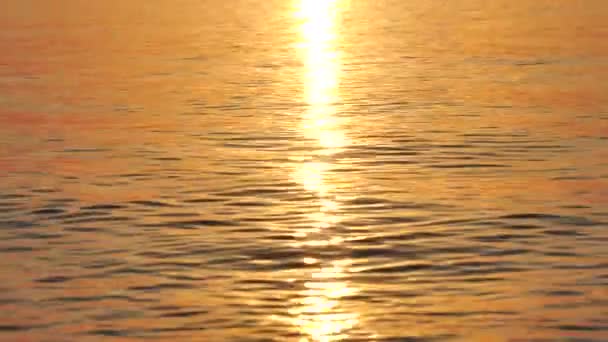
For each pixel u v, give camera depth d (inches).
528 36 4655.5
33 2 6786.4
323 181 2057.1
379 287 1440.7
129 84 3371.1
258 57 4114.2
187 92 3203.7
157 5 6712.6
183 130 2596.0
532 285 1438.2
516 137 2444.6
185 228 1744.6
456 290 1423.5
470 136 2465.6
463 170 2134.6
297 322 1318.9
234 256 1583.4
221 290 1434.5
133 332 1288.1
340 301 1386.6
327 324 1310.3
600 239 1647.4
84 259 1583.4
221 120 2726.4
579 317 1318.9
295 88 3280.0
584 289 1418.6
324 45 4549.7
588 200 1879.9
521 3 6560.0
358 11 6412.4
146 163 2234.3
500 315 1331.2
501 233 1685.5
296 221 1774.1
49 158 2292.1
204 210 1854.1
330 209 1847.9
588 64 3668.8
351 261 1553.9
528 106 2859.3
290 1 7229.3
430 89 3198.8
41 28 5187.0
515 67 3649.1
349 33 5083.7
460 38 4662.9
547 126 2568.9
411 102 2970.0
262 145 2407.7
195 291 1432.1
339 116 2768.2
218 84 3366.1
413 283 1454.2
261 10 6510.8
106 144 2434.8
